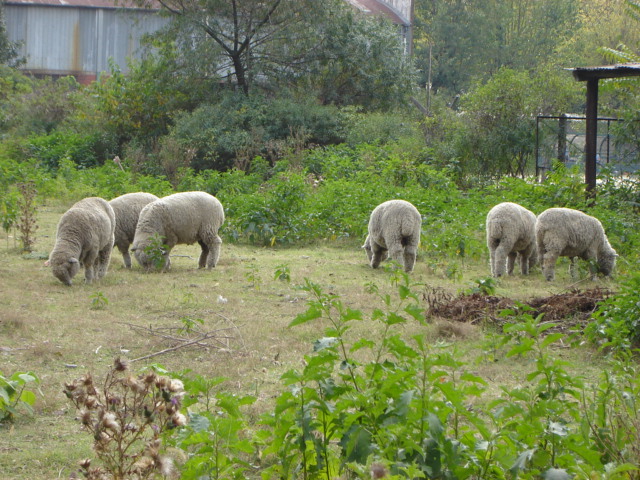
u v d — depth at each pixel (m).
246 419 5.99
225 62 34.66
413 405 4.49
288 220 16.59
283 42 32.00
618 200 18.11
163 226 12.64
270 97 33.12
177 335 8.65
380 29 35.12
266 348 8.21
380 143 29.33
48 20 43.88
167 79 32.75
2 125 36.06
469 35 59.25
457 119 27.39
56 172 28.00
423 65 58.47
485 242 15.52
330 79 33.97
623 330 7.82
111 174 23.78
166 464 3.79
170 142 28.95
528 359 7.83
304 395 4.51
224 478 4.45
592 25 64.69
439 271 13.18
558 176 18.30
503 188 22.30
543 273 12.70
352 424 4.41
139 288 11.25
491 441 4.36
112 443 5.08
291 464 4.77
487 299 9.96
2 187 20.67
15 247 14.59
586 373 7.38
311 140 31.19
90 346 8.22
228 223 16.77
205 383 4.61
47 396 6.57
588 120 18.75
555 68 28.59
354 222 16.69
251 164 27.77
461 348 8.18
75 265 11.20
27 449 5.60
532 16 63.75
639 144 20.47
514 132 25.09
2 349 7.91
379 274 12.90
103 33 44.41
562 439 4.47
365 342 4.77
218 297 10.62
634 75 18.25
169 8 32.56
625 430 4.71
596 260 12.79
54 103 38.25
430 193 18.72
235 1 31.17
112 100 33.31
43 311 9.70
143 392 3.92
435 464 4.24
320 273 12.92
